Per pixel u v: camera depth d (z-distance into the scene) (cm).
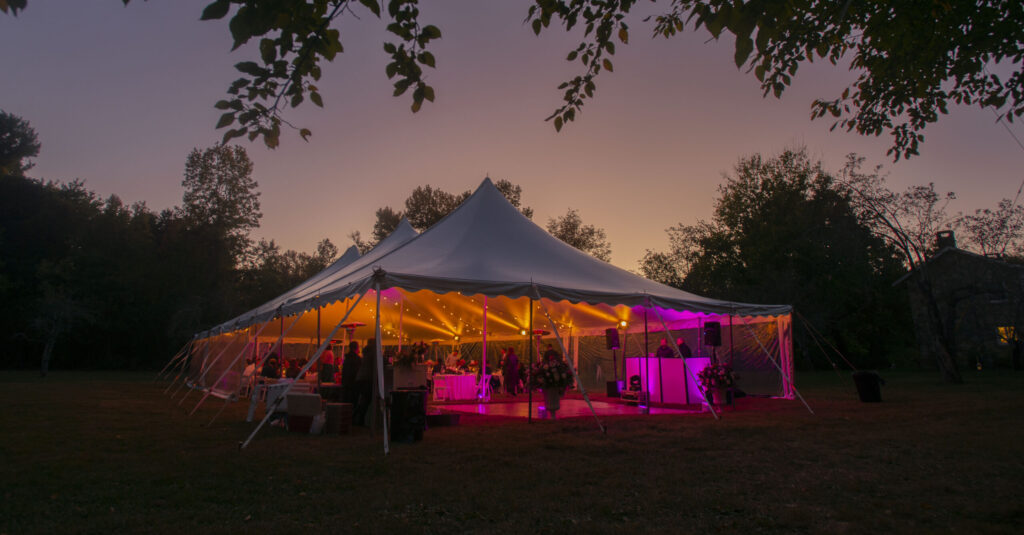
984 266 1944
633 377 1228
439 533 299
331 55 278
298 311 846
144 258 3609
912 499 359
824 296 2633
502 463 484
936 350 1563
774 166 3073
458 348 2102
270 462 488
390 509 344
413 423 609
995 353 2216
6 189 3488
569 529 303
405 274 708
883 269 2597
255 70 274
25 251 3494
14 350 3444
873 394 1038
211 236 3722
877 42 490
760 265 2892
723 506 346
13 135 3556
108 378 2331
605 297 848
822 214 2477
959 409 854
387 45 297
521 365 1644
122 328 3428
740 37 215
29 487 396
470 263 866
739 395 1214
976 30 445
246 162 3956
